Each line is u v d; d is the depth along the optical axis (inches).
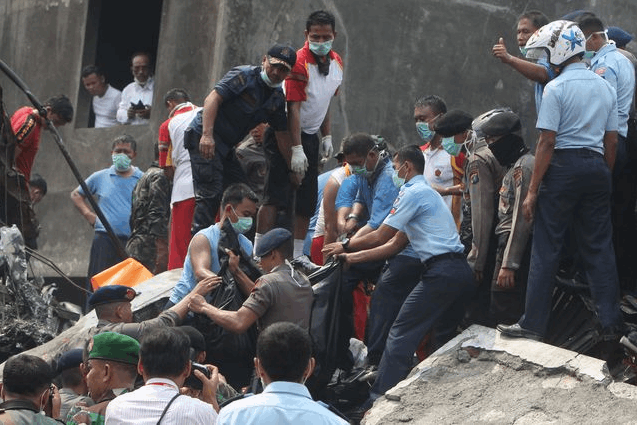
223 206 557.3
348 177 637.9
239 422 331.9
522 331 517.3
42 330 658.2
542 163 519.8
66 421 406.3
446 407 496.1
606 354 556.7
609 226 533.0
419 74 946.1
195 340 472.7
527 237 545.6
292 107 626.5
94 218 830.5
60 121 794.2
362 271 574.9
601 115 528.7
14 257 679.1
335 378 590.6
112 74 1034.1
